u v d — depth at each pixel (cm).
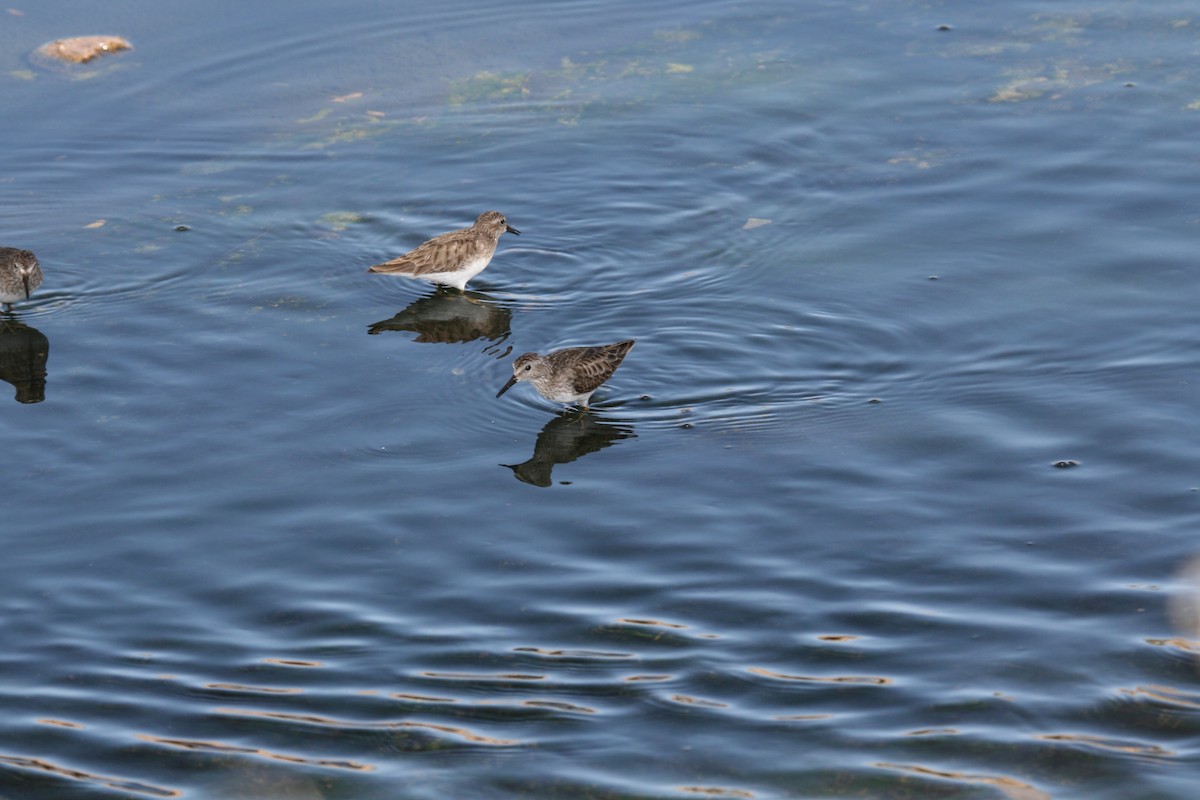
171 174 2194
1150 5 2542
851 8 2634
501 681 1178
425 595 1298
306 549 1371
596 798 1045
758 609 1260
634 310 1838
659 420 1596
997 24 2523
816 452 1507
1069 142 2145
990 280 1833
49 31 2561
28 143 2245
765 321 1784
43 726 1136
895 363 1677
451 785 1064
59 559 1355
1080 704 1117
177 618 1270
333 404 1641
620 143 2259
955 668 1168
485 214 1938
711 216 2055
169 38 2558
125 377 1692
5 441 1561
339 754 1102
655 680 1172
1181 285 1783
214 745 1114
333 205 2116
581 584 1306
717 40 2553
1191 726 1089
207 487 1475
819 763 1070
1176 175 2038
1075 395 1580
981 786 1038
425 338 1792
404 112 2364
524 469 1507
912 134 2211
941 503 1402
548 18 2655
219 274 1942
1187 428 1498
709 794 1045
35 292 1888
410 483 1485
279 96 2400
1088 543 1326
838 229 1992
